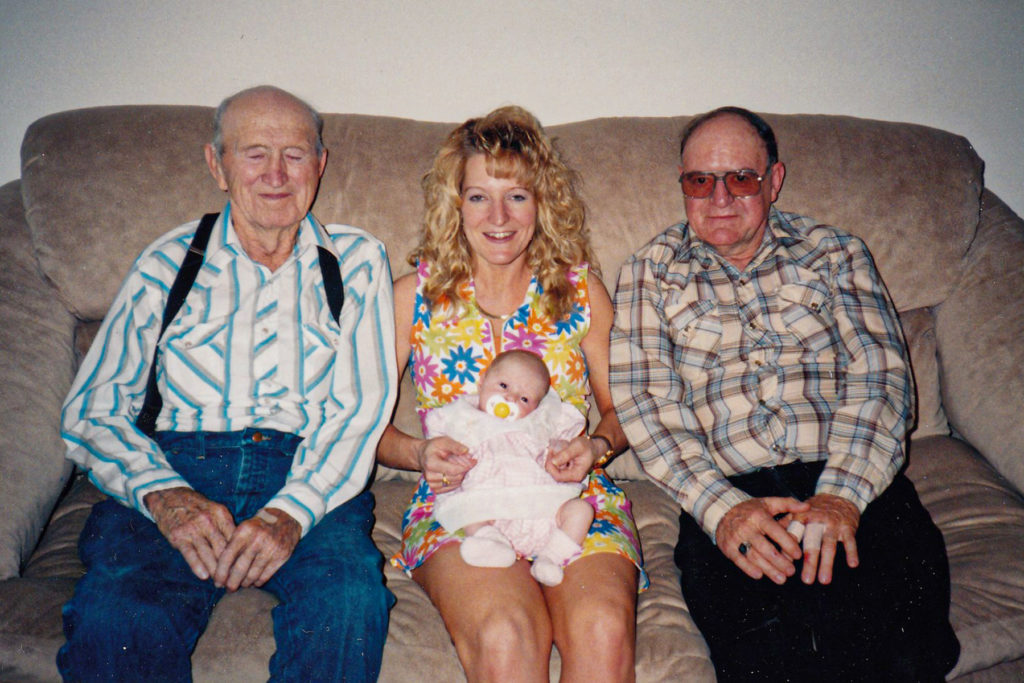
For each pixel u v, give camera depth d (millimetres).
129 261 1664
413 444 1503
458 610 1236
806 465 1572
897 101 2244
